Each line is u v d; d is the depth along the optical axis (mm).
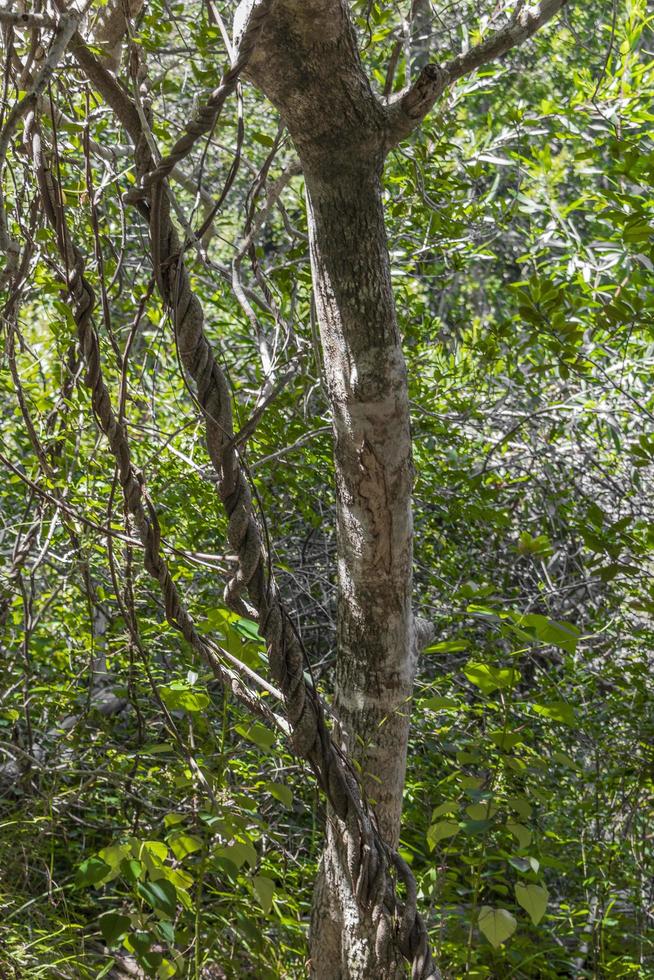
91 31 2105
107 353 3471
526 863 2248
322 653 4164
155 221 1565
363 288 2027
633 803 3535
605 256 3715
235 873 2092
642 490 4535
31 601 3414
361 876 1909
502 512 4227
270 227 5320
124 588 3148
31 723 3496
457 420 4164
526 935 3107
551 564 4742
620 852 3432
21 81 1795
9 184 3389
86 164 1979
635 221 2797
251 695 2109
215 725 3244
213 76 2676
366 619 2234
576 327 3109
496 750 2479
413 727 3375
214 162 4980
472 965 2506
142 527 1825
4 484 3830
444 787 3119
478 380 4398
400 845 2908
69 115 2588
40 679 3471
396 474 2145
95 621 3754
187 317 1623
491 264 6430
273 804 3240
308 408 3996
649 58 5117
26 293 3061
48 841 3064
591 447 4746
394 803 2330
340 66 1820
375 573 2201
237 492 1729
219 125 3639
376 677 2252
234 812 2303
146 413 3959
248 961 2752
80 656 3609
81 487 3414
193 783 2473
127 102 1697
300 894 2969
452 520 4102
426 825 3133
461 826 2084
